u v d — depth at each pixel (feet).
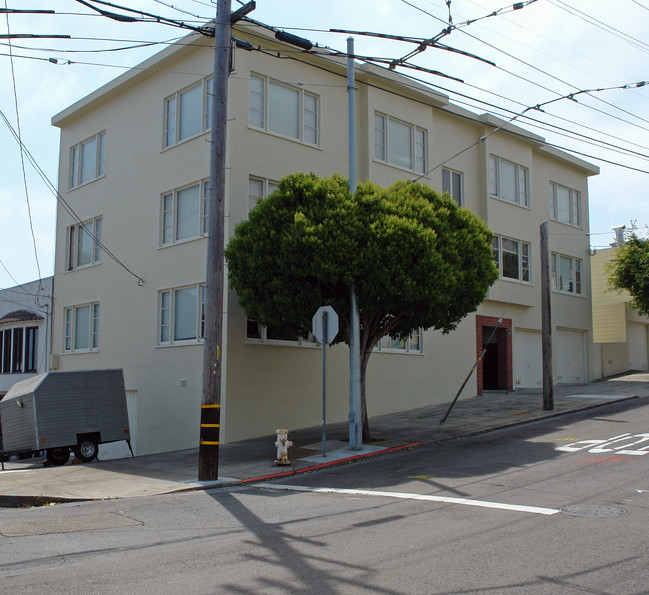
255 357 57.52
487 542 23.07
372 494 33.30
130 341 67.00
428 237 47.06
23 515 31.09
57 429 53.57
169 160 64.54
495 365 84.23
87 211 75.77
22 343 85.20
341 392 64.28
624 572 19.51
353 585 18.79
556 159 93.97
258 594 18.15
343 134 67.41
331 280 46.26
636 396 72.64
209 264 40.29
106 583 19.35
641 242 91.09
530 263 87.71
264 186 60.18
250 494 35.29
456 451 46.11
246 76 59.62
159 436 61.98
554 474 35.70
